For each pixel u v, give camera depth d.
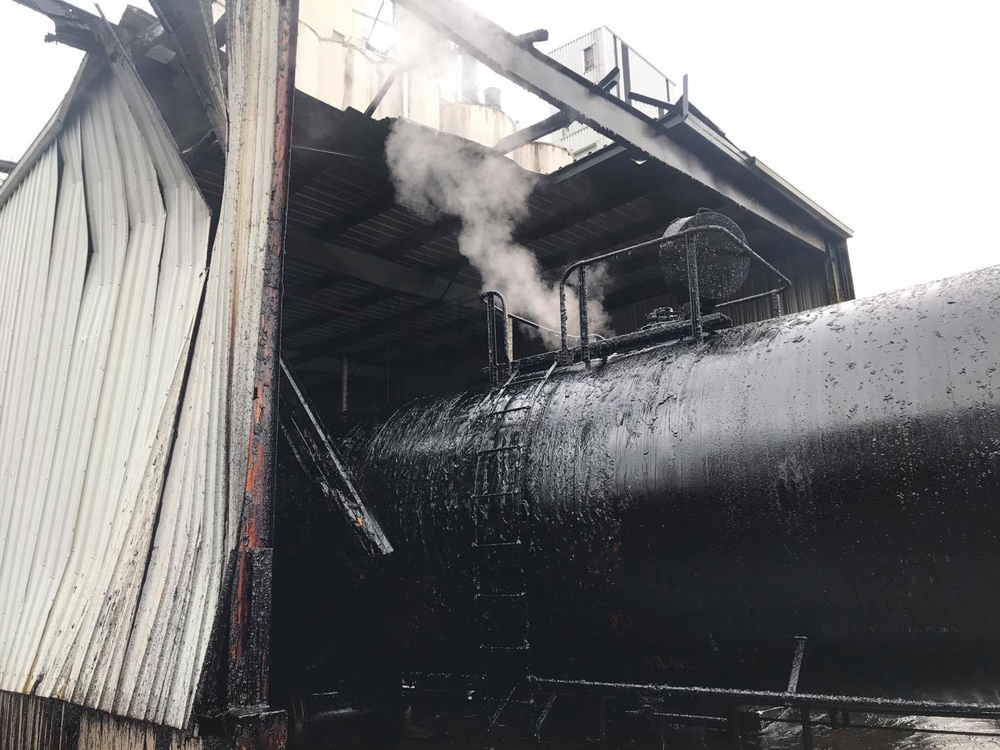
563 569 5.14
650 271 12.12
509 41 6.90
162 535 4.81
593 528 4.98
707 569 4.51
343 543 6.07
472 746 5.95
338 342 14.92
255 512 4.17
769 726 6.51
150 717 4.27
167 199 5.97
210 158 7.80
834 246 11.70
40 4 6.20
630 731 5.93
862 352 4.28
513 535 5.40
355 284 11.68
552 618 5.27
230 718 3.79
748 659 4.58
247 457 4.20
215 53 5.43
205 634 4.10
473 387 6.88
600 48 15.59
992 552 3.61
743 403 4.57
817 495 4.12
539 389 6.00
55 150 7.80
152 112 5.98
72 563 5.73
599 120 7.82
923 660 3.97
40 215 7.88
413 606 6.16
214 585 4.21
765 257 12.15
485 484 5.67
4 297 8.27
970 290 4.16
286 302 12.42
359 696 7.00
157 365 5.46
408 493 6.20
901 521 3.86
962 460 3.71
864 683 4.25
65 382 6.59
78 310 6.73
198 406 4.84
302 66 11.37
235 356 4.54
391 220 10.08
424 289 11.86
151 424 5.30
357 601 6.77
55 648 5.46
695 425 4.71
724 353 5.02
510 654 5.58
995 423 3.66
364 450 6.95
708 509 4.49
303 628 7.34
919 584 3.83
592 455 5.12
